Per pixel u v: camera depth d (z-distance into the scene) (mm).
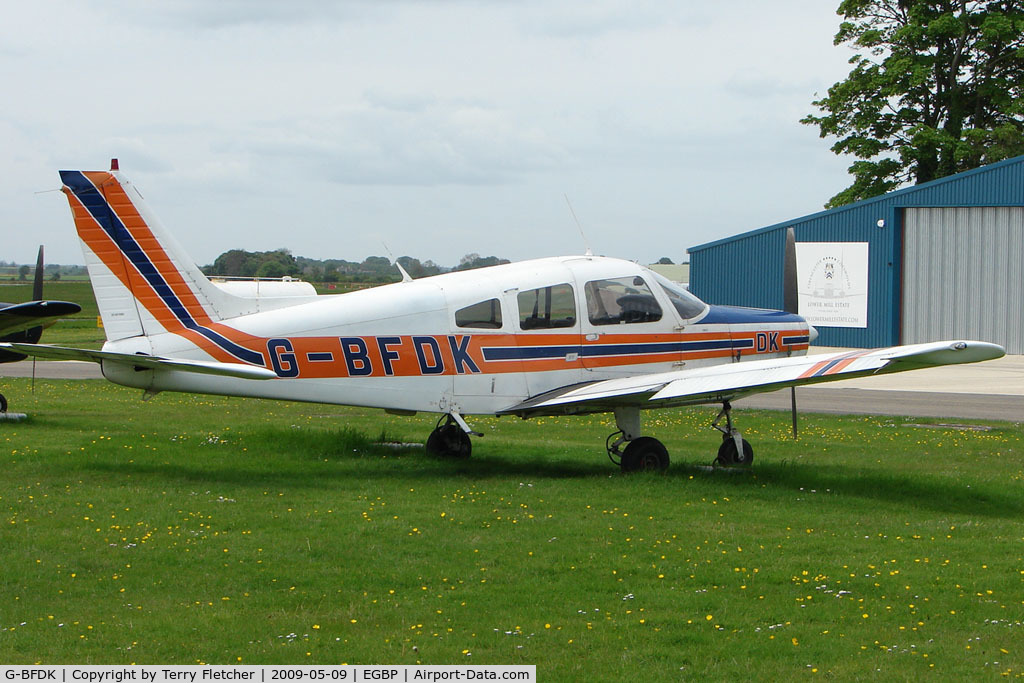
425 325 30969
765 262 102062
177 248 29875
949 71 125938
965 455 36875
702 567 20547
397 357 30734
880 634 16766
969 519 25344
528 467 33406
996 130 118312
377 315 30594
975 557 21547
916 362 26062
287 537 22750
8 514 24578
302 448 36000
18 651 15852
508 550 21766
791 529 24031
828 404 55906
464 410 31531
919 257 95188
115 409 49250
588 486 29219
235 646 16109
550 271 32812
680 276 146250
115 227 29422
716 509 26219
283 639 16406
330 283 119750
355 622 17172
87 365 80438
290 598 18438
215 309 30188
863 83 126688
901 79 123438
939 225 94062
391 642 16297
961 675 15047
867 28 128625
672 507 26406
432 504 26547
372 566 20516
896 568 20641
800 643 16344
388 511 25562
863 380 70812
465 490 28609
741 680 14906
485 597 18562
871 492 28719
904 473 32656
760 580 19719
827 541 22766
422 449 36844
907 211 95562
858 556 21562
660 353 33938
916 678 14914
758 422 47250
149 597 18469
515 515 25281
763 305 102250
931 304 94812
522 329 32062
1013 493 28703
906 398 59000
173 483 28984
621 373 33438
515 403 32094
